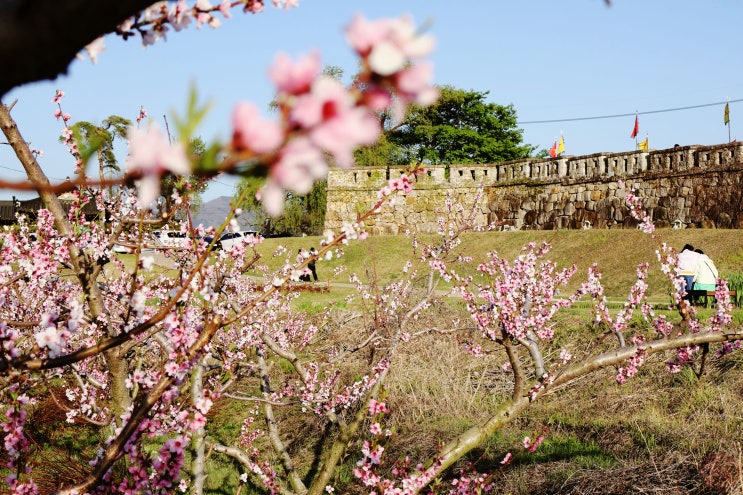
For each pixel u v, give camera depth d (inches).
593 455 366.9
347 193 1641.2
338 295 909.8
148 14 70.2
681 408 409.7
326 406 295.3
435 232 1537.9
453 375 501.0
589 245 1211.2
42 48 38.8
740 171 1101.7
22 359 87.1
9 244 212.5
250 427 499.8
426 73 30.1
